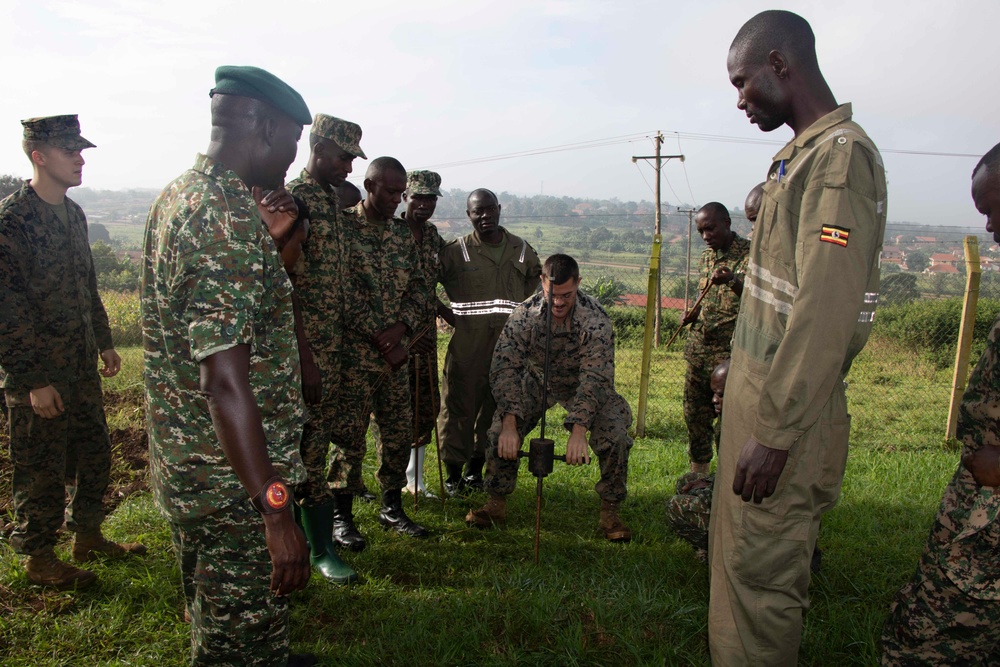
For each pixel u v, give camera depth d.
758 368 2.14
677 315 18.27
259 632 2.08
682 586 3.37
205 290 1.79
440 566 3.58
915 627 2.14
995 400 2.09
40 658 2.70
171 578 3.30
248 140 2.04
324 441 3.43
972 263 6.22
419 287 4.21
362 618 3.01
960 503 2.07
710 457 5.07
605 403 4.01
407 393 4.07
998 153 2.05
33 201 3.21
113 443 5.46
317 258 3.45
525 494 4.70
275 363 2.09
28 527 3.13
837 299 1.92
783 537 2.12
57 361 3.23
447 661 2.70
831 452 2.18
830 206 1.94
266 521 1.78
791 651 2.20
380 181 3.84
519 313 3.99
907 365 12.33
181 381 1.96
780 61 2.13
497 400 3.88
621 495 3.97
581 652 2.73
